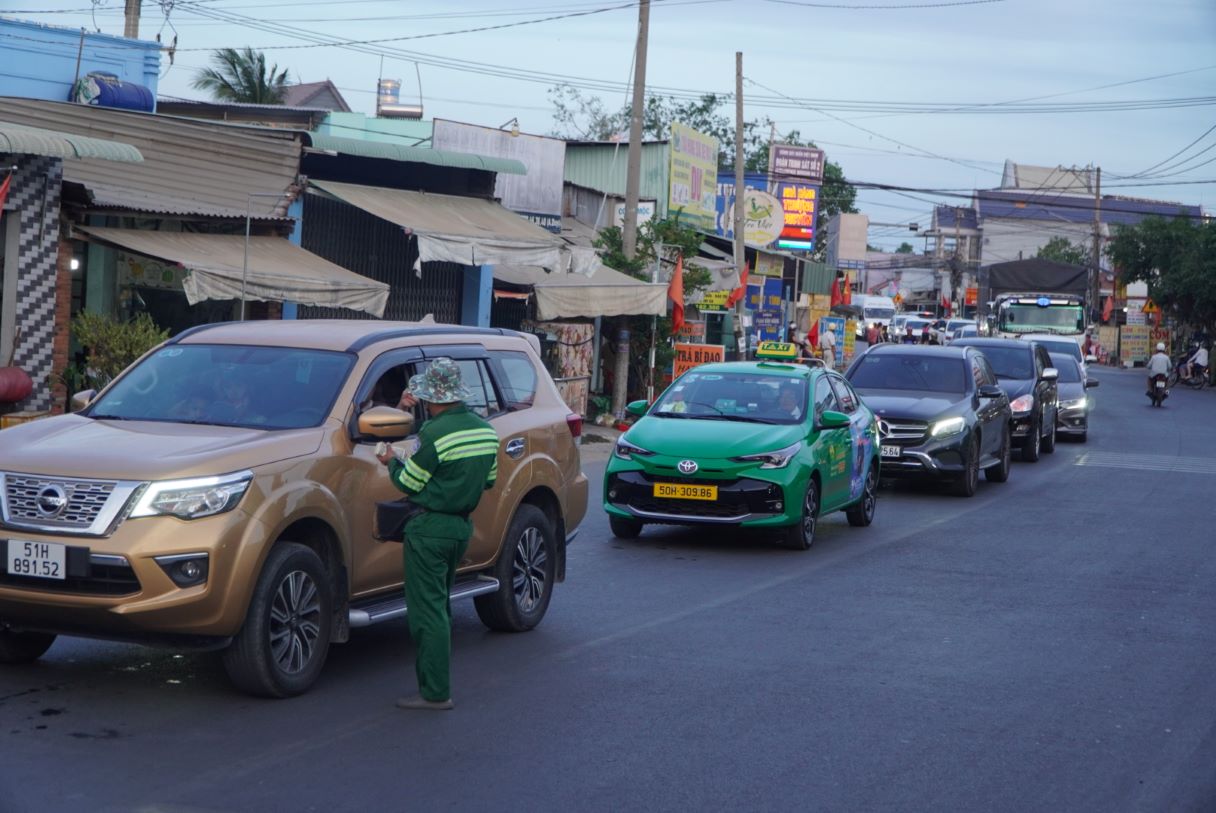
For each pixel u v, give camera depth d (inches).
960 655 327.0
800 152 2028.8
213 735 238.1
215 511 246.7
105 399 297.7
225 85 1545.3
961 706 279.4
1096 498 677.9
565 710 264.8
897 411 650.2
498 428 326.6
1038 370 903.7
